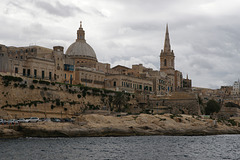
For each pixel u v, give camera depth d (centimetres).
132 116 11956
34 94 11531
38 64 13000
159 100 16162
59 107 12212
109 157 6681
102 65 17488
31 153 6806
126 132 10581
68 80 14538
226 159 6856
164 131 11319
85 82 15188
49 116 11769
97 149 7519
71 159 6394
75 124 9888
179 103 15788
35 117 10525
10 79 10900
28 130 9025
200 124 12381
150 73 19750
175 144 8856
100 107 13888
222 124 13712
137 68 19712
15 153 6756
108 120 10794
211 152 7719
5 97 10725
